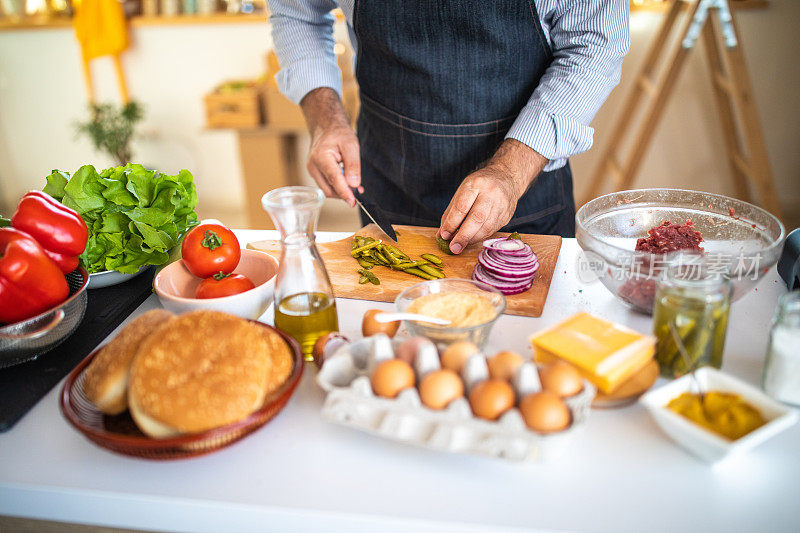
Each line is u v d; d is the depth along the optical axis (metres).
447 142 1.60
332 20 1.81
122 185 1.18
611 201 1.21
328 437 0.84
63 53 3.82
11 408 0.89
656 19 3.24
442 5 1.42
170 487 0.77
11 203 4.32
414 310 0.94
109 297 1.18
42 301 0.94
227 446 0.78
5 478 0.79
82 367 0.86
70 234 1.02
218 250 1.08
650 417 0.85
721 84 3.10
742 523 0.70
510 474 0.77
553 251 1.31
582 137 1.41
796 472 0.76
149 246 1.19
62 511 0.78
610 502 0.73
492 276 1.14
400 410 0.76
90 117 3.96
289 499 0.75
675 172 3.57
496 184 1.27
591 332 0.90
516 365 0.79
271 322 1.11
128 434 0.80
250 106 3.47
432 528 0.71
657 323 0.89
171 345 0.78
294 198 0.90
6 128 4.07
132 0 3.67
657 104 3.04
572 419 0.74
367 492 0.75
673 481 0.75
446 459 0.80
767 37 3.19
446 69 1.50
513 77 1.51
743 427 0.75
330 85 1.74
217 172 4.07
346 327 1.08
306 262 0.94
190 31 3.68
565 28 1.41
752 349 0.97
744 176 3.40
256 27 3.63
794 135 3.34
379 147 1.75
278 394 0.81
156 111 3.92
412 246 1.37
